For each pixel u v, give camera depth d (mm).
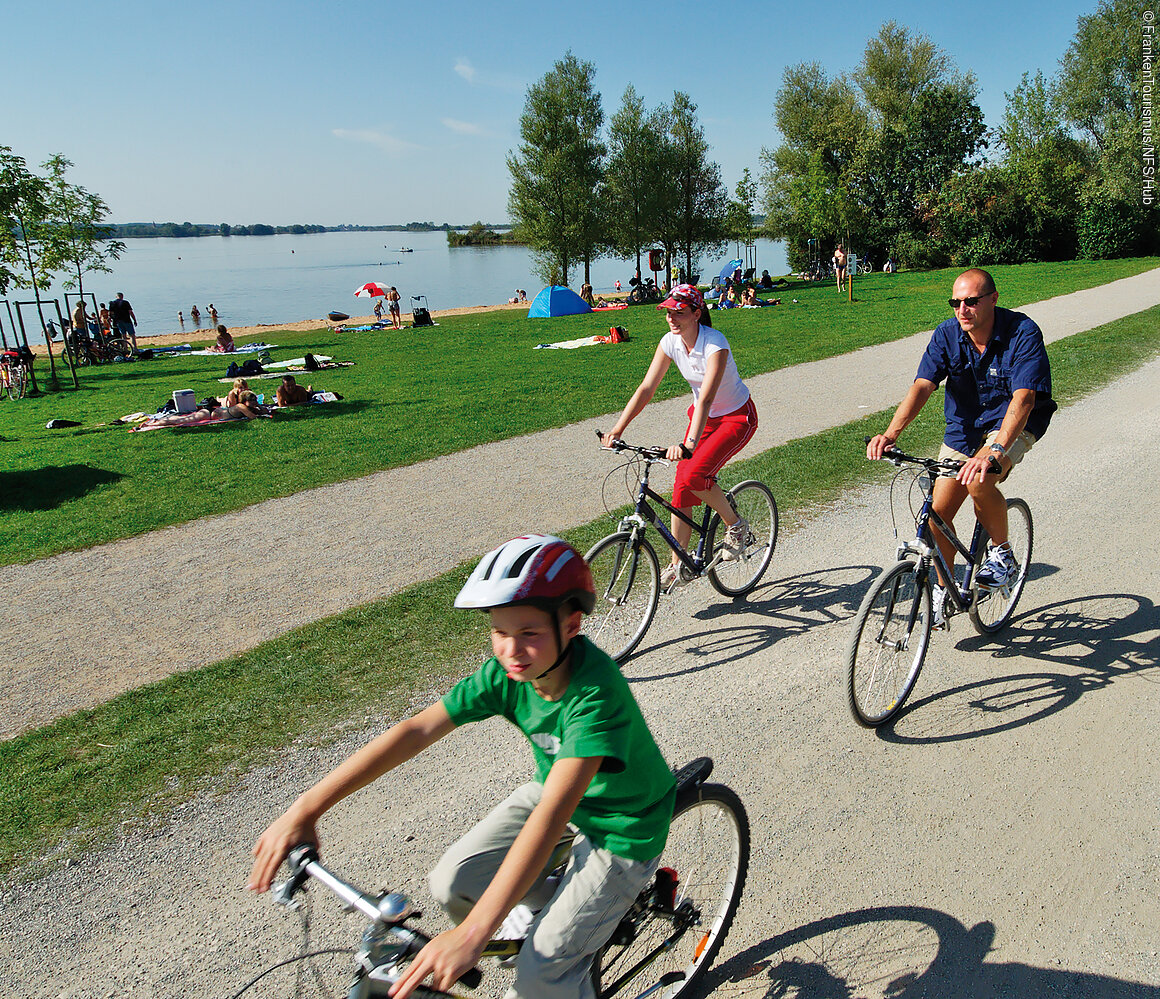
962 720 4039
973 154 45719
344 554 6984
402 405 13859
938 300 27703
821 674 4523
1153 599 5121
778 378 14570
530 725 2018
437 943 1578
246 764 3922
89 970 2744
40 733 4328
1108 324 17016
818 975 2654
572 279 49844
